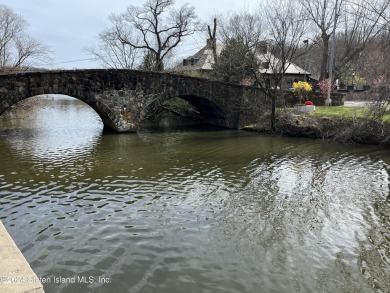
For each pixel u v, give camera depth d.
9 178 13.22
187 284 6.72
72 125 29.97
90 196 11.34
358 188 12.38
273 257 7.74
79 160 16.38
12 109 38.66
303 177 13.70
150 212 10.09
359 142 21.08
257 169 14.88
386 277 7.06
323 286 6.73
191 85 26.53
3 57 39.81
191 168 15.00
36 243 8.18
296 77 42.66
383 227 9.29
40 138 22.81
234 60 30.16
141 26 40.72
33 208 10.27
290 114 25.28
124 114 24.73
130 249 7.98
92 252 7.82
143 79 24.86
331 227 9.27
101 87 23.62
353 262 7.58
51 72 21.61
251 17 44.00
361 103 33.12
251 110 28.69
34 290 3.05
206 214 10.02
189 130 28.22
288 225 9.35
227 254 7.84
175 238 8.54
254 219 9.71
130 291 6.49
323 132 22.89
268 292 6.52
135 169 14.76
